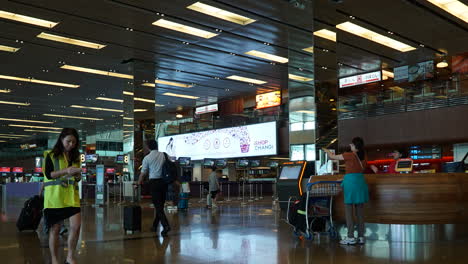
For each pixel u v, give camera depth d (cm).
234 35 1393
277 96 2395
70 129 443
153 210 1317
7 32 1318
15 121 3216
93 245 614
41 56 1575
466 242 626
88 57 1609
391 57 1795
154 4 1130
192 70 1864
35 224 791
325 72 1174
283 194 938
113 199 1875
